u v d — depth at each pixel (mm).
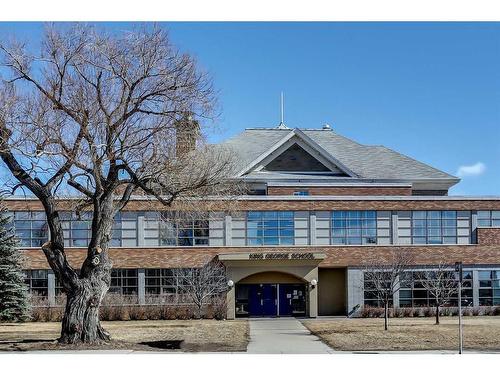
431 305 46875
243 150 53750
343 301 48625
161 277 46781
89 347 25094
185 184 26938
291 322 41562
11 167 25938
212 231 47250
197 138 26906
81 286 25984
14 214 46562
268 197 47562
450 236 47969
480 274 47656
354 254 47312
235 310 46750
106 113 24906
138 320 44125
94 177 25641
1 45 24766
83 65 25125
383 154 56125
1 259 42469
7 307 42656
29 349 24750
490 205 48312
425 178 51812
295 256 45031
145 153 26000
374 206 47844
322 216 47719
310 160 51969
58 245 26109
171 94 25844
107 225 26516
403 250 47000
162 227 46625
